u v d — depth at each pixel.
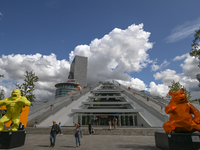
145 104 31.58
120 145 9.54
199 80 10.48
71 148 8.52
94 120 30.05
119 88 61.84
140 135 16.06
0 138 8.03
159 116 25.72
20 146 8.89
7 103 8.90
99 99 53.28
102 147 8.83
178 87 29.05
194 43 11.01
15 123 8.82
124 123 30.03
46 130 17.52
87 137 14.30
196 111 7.12
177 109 7.33
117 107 42.00
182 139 6.74
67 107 32.06
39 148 8.40
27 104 9.09
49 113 26.66
